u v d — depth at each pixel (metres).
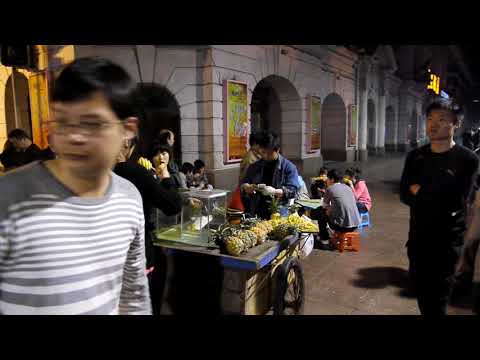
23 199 1.05
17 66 7.02
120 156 2.21
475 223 3.86
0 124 8.27
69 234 1.10
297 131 13.48
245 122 10.16
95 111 1.08
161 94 9.68
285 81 12.64
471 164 2.55
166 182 2.63
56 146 1.11
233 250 2.59
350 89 17.88
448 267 2.62
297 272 3.24
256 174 3.94
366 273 4.67
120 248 1.25
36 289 1.06
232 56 9.66
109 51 7.93
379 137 23.11
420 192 2.66
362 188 7.12
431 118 2.59
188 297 2.90
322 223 5.96
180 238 2.87
